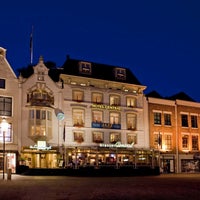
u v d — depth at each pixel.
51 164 43.78
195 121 55.94
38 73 44.53
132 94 50.84
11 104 42.38
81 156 45.31
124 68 52.00
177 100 54.44
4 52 42.97
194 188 22.34
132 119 50.31
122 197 16.83
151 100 52.19
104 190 20.52
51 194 18.03
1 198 16.25
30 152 42.41
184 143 54.06
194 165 53.88
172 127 53.16
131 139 49.66
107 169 40.12
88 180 30.70
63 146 44.19
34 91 43.72
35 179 30.97
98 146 46.69
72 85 46.66
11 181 28.12
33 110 43.06
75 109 46.34
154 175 42.59
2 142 41.16
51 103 44.44
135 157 45.94
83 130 46.38
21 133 42.19
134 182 28.27
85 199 15.89
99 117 47.97
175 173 49.84
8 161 41.16
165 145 52.00
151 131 51.22
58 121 44.75
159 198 16.47
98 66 50.38
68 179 31.78
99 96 48.47
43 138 42.88
